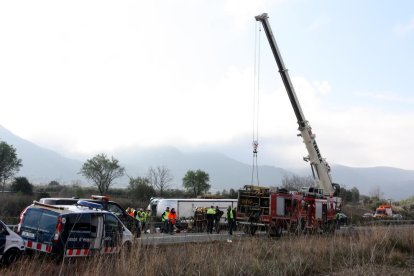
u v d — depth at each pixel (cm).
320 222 3088
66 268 1151
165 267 1053
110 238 1407
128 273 983
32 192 4997
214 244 1383
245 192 2803
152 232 1320
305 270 1275
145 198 5644
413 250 1734
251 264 1184
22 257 1166
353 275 1254
